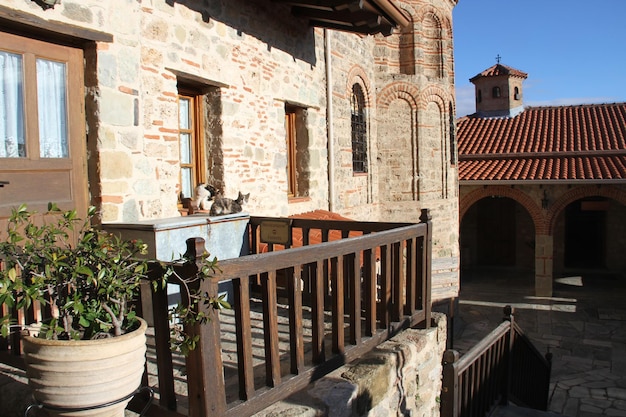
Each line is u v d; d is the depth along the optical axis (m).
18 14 3.77
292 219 5.52
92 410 2.39
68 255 2.58
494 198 21.33
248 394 2.83
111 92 4.54
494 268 21.34
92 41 4.39
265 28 7.29
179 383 3.32
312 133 8.90
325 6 7.20
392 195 12.10
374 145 11.78
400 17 7.59
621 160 16.66
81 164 4.45
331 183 9.46
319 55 9.07
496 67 22.56
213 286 2.61
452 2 13.02
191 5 5.83
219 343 2.66
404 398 4.15
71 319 2.57
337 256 3.54
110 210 4.54
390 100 11.97
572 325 14.38
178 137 5.68
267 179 7.32
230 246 5.44
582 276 19.73
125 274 2.64
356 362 3.82
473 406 4.59
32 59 4.06
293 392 3.17
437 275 12.91
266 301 3.00
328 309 5.26
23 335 2.48
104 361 2.36
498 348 5.25
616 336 13.47
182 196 6.14
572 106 21.45
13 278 2.33
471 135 20.75
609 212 19.95
